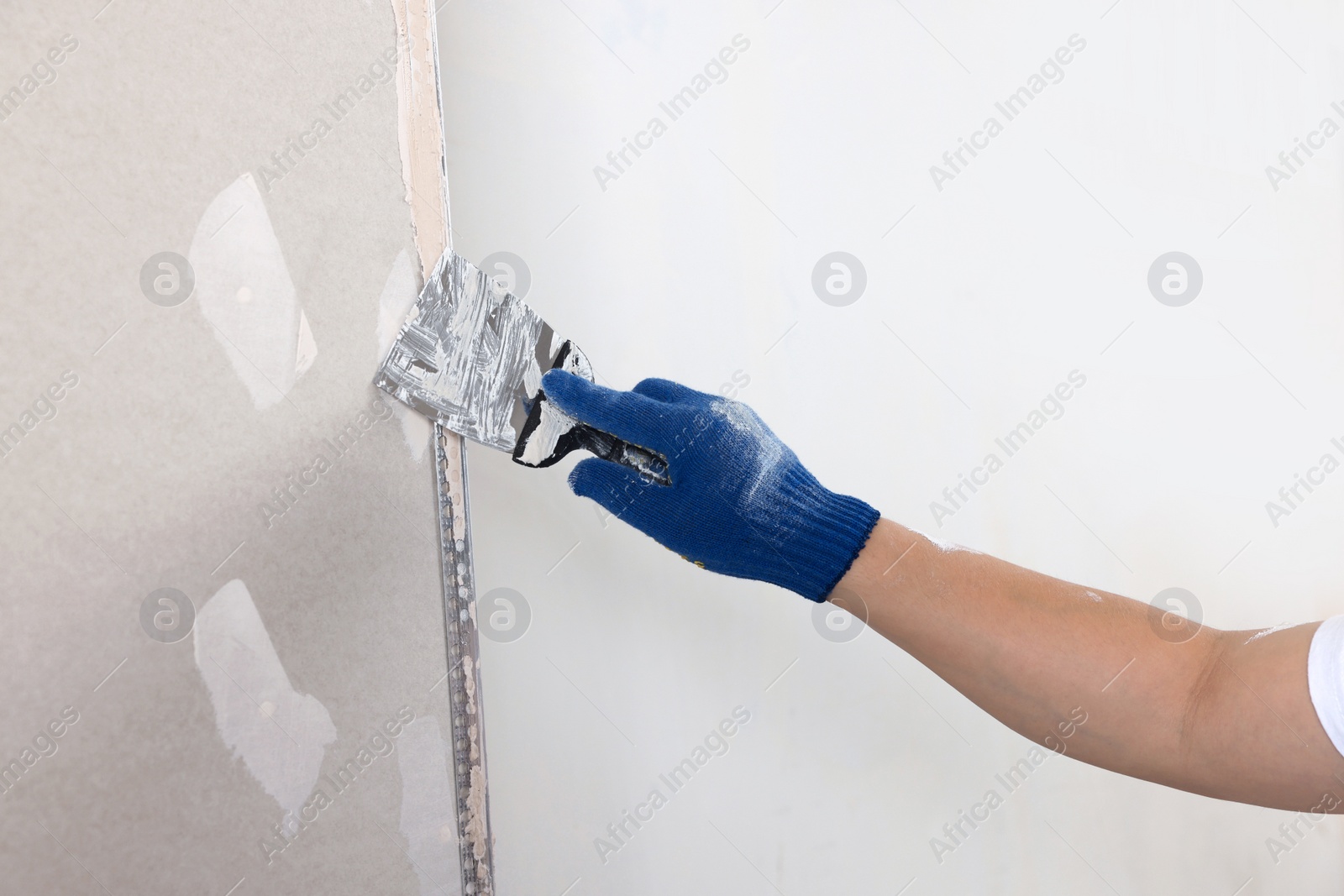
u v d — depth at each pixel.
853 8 1.23
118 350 0.55
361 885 0.66
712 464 0.77
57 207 0.52
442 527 0.73
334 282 0.67
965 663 0.75
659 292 1.10
